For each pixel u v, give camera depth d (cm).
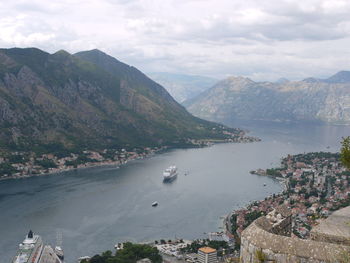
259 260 2372
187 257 18000
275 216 2864
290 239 2380
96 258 16700
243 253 2519
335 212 2859
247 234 2533
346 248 2259
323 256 2252
